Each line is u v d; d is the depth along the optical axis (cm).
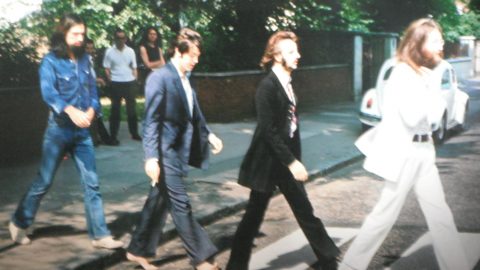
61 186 772
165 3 1669
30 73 979
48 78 501
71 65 513
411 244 566
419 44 418
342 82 2014
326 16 2088
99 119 1061
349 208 719
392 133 427
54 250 527
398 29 2797
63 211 656
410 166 430
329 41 1981
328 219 670
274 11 1728
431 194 434
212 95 1409
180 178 468
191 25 1678
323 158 1002
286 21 1803
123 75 1078
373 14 2745
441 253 434
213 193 754
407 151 428
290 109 458
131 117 1119
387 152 427
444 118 1223
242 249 477
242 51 1631
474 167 974
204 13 1666
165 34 1686
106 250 528
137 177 828
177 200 465
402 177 431
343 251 554
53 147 515
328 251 469
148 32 1166
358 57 2075
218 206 690
